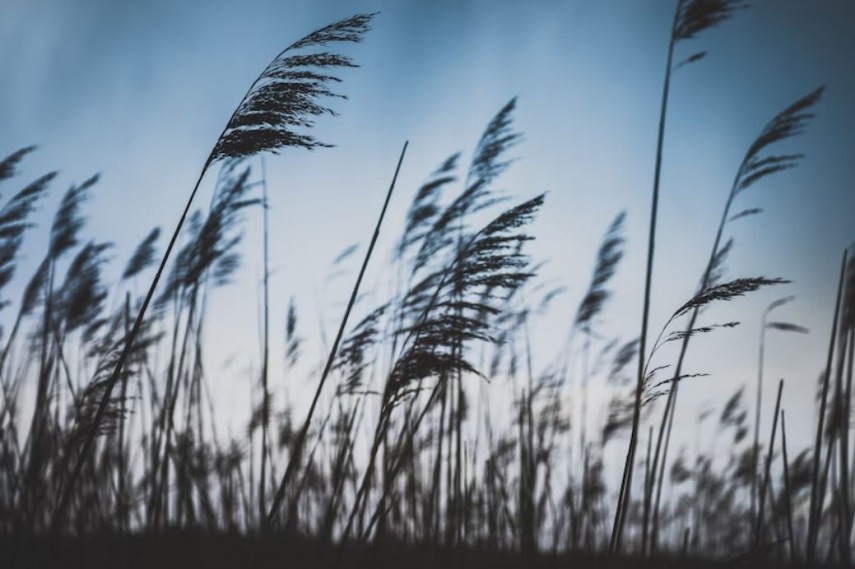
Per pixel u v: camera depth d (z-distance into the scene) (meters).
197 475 5.29
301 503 4.87
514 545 5.30
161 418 4.60
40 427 4.04
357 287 2.95
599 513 6.38
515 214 3.19
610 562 2.90
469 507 4.49
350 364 3.48
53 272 4.83
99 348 4.95
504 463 5.88
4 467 3.99
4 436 4.19
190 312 4.73
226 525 5.21
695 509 8.13
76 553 3.71
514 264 3.16
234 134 2.83
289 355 6.12
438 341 3.00
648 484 3.89
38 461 3.95
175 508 4.73
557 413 6.26
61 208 5.32
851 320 4.55
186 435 4.97
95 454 4.32
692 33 4.43
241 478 5.40
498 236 3.16
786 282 2.97
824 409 4.08
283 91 2.87
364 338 3.50
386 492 3.16
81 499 4.04
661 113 4.29
